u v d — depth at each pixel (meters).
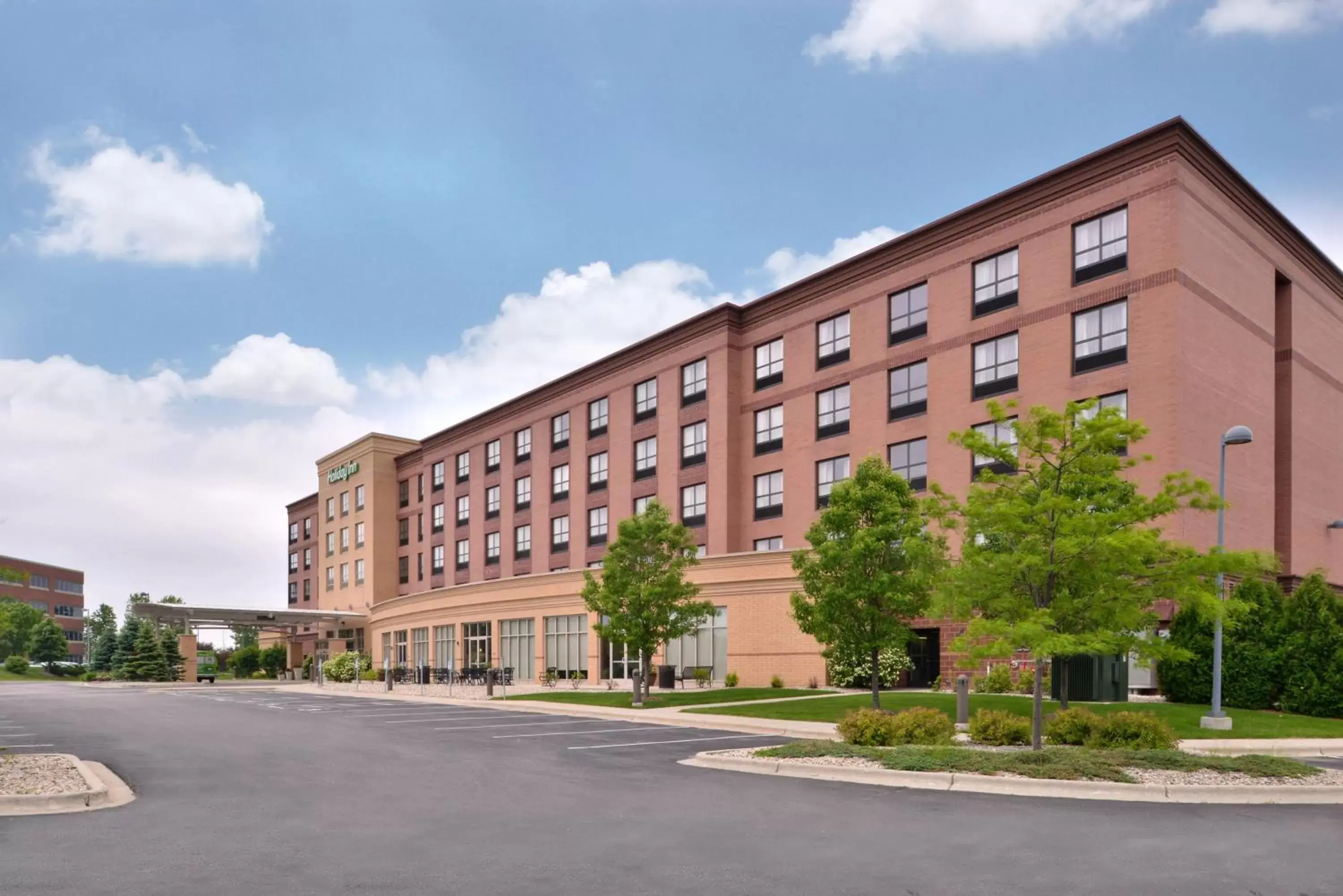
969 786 13.37
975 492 16.61
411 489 71.62
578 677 43.03
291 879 8.23
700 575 38.81
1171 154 30.11
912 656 34.56
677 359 47.38
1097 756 14.70
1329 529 36.38
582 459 53.06
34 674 94.38
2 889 7.89
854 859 8.94
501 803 12.16
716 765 16.02
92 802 12.24
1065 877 8.27
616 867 8.65
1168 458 29.12
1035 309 33.38
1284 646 25.00
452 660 56.66
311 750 18.80
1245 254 33.06
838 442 40.12
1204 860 8.93
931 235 37.19
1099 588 15.64
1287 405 34.72
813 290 41.94
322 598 79.19
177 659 69.69
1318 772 14.04
